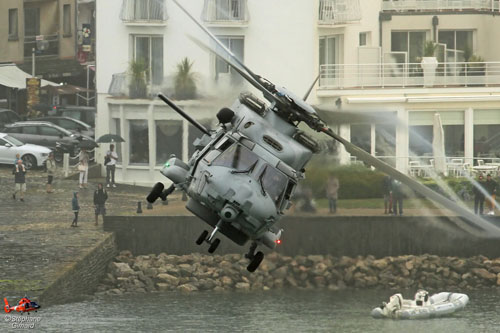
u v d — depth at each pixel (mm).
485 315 135250
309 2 178375
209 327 123062
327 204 148625
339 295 143625
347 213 148750
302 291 145750
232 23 178500
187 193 60250
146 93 179375
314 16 178750
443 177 168000
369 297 142750
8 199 162750
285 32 179250
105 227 145625
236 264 147375
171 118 179250
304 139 61531
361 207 151750
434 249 149375
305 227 147375
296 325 126938
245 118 61156
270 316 130625
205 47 59781
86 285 131625
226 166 59688
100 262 137875
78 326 114312
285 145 60656
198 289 144125
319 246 147875
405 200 153500
